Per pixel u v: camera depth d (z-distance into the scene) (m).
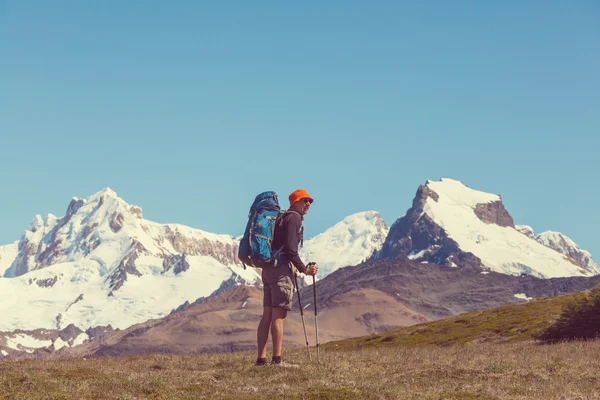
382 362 21.12
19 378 16.69
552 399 14.92
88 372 18.67
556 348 29.17
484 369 18.95
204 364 20.94
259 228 18.78
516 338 61.81
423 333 90.62
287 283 19.06
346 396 14.84
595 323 47.81
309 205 19.83
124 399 14.58
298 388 15.73
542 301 93.88
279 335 19.11
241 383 16.52
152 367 20.45
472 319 92.25
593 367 19.64
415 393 15.45
